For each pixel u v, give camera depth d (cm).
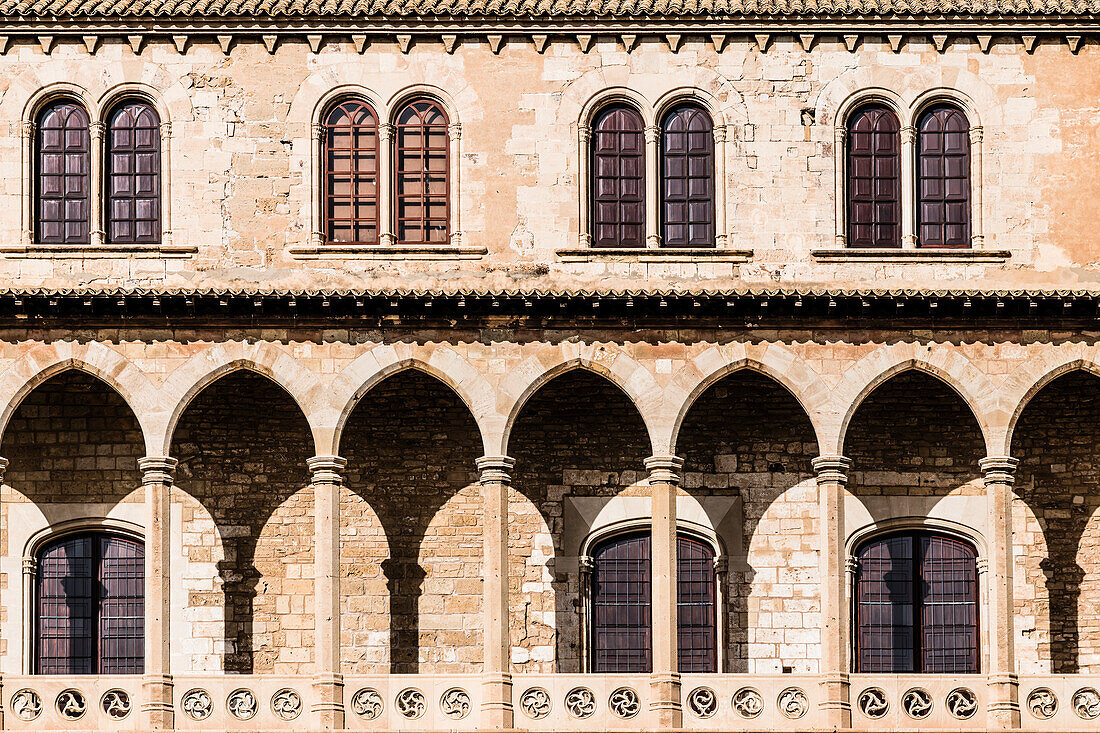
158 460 4919
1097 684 4850
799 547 5184
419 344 4981
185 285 4941
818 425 4959
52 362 4944
